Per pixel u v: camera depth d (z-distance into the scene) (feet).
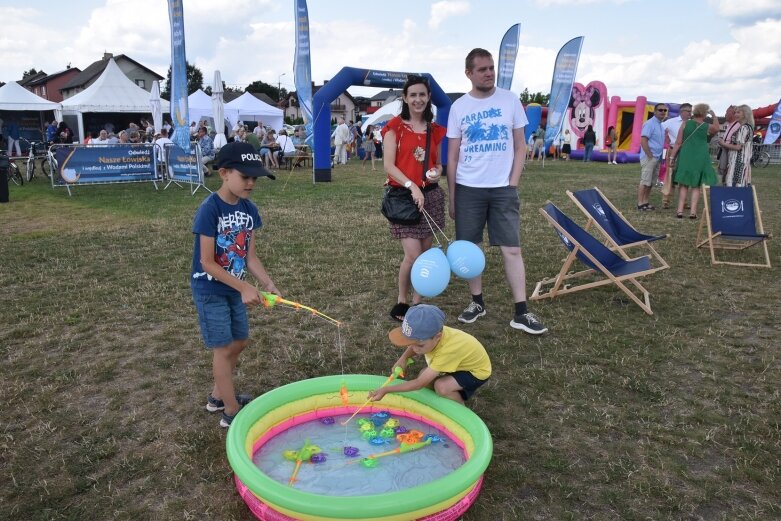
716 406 11.39
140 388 11.98
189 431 10.36
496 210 15.12
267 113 95.40
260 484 7.53
